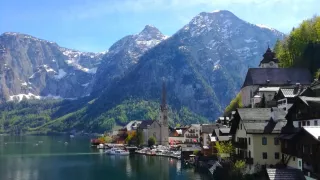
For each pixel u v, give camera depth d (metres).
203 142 191.88
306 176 81.38
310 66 196.50
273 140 102.62
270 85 188.12
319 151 76.94
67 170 158.00
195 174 140.75
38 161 190.88
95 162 186.62
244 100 199.88
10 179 137.00
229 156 127.50
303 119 94.94
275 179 78.88
